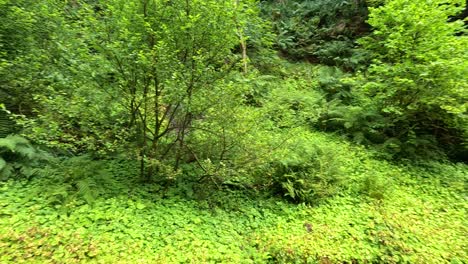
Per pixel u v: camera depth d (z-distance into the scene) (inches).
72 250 141.1
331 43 486.3
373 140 291.1
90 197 172.7
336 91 361.4
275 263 158.2
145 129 189.6
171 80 168.4
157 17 169.2
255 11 186.9
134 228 161.3
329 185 209.8
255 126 199.8
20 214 156.2
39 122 196.1
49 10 201.3
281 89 344.2
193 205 189.3
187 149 207.5
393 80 258.2
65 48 188.9
